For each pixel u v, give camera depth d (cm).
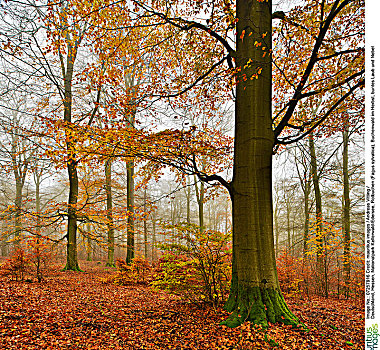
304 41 648
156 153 554
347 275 808
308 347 332
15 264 791
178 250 502
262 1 467
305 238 1058
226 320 409
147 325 432
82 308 536
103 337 384
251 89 466
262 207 440
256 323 386
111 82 747
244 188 450
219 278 511
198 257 489
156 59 773
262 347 332
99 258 2059
